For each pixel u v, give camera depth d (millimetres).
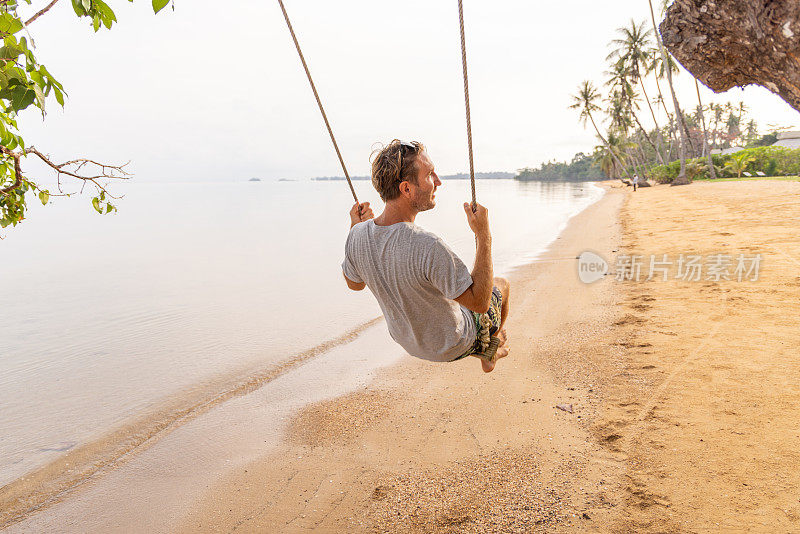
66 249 34656
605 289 11578
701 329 7961
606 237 20578
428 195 1989
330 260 23719
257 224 49906
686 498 4070
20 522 4973
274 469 5508
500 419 5961
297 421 6645
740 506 3887
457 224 37750
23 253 32938
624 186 80000
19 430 7066
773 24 1456
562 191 108625
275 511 4750
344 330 11117
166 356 10133
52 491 5504
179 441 6426
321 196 136125
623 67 70062
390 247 1951
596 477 4555
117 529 4766
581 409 5910
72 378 9148
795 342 6930
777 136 78750
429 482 4875
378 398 7059
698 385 6020
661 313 9117
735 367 6363
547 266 15555
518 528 4035
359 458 5523
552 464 4875
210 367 9250
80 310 15281
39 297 17719
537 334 8914
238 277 19875
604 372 6859
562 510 4172
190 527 4676
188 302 15555
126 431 6855
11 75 2451
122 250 32375
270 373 8672
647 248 16047
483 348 2355
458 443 5555
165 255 28578
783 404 5289
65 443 6625
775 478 4145
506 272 15523
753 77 1703
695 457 4594
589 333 8594
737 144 124125
